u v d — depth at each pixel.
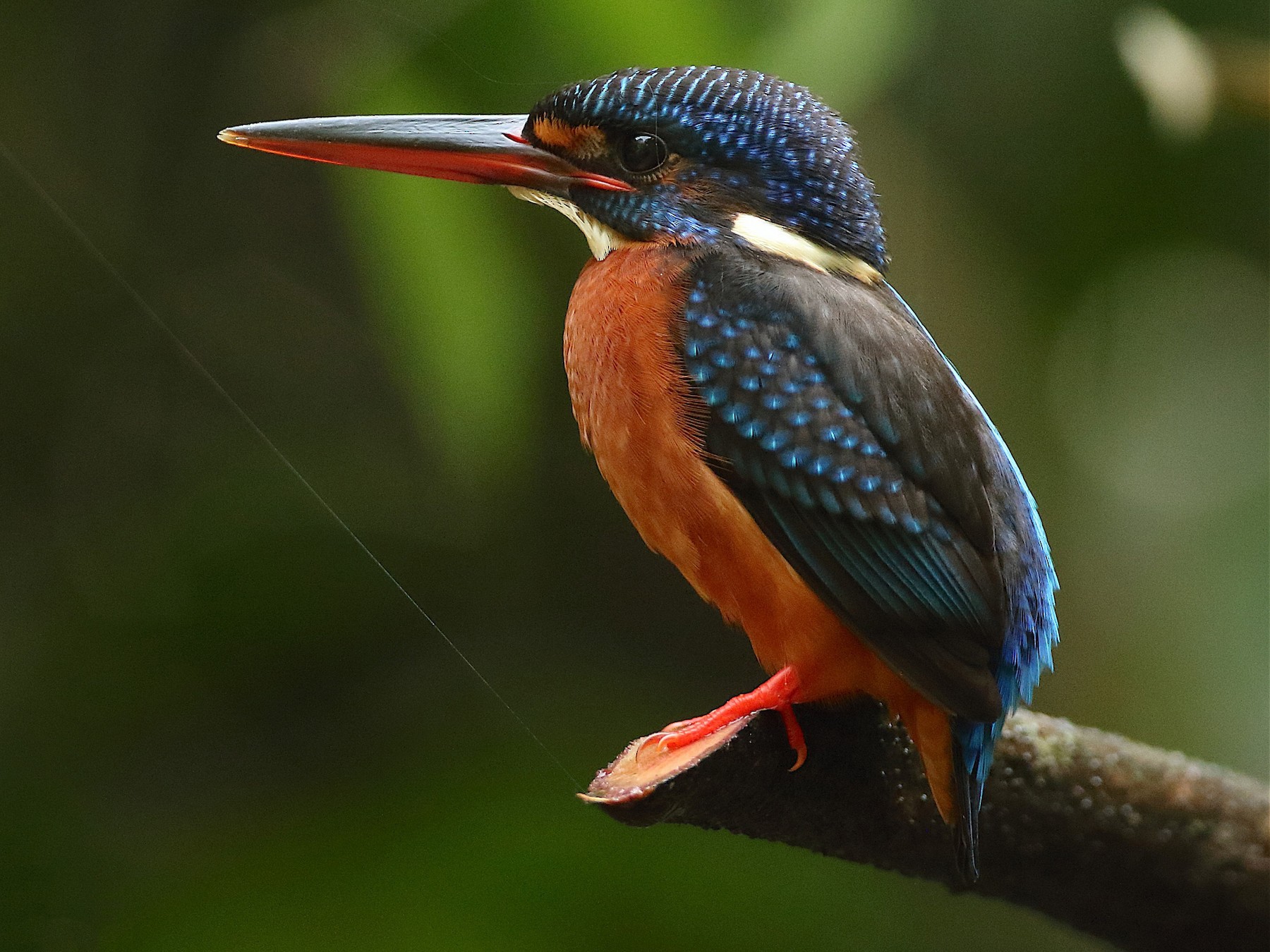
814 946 2.77
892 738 2.72
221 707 2.79
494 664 2.82
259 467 2.79
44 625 2.79
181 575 2.79
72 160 2.74
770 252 2.73
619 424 2.72
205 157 2.75
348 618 2.80
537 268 2.82
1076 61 2.85
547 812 2.76
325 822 2.76
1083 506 2.89
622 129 2.73
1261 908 2.73
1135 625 2.88
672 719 2.82
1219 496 2.89
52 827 2.77
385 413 2.80
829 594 2.71
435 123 2.73
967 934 2.83
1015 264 2.86
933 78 2.85
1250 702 2.87
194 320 2.77
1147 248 2.86
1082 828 2.72
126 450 2.78
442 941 2.75
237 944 2.75
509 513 2.84
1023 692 2.72
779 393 2.71
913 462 2.71
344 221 2.77
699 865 2.77
